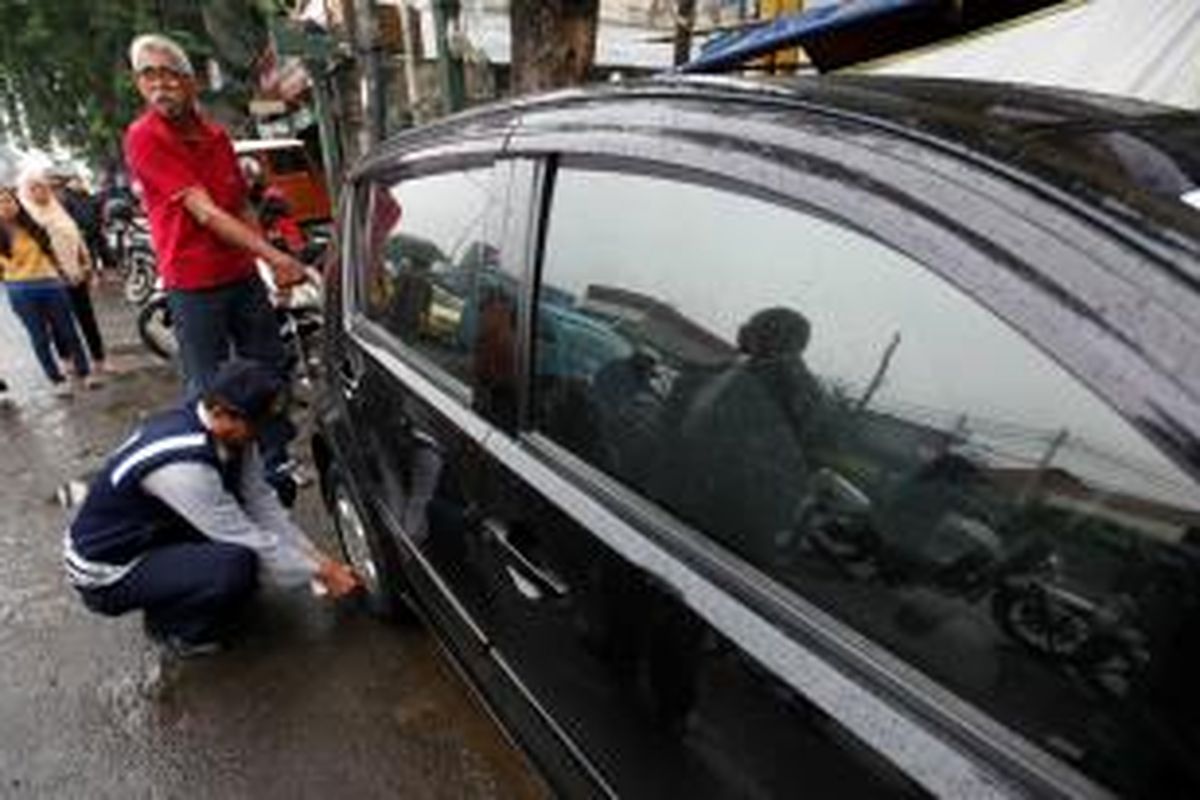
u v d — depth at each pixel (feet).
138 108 77.77
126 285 43.09
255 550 11.07
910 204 4.02
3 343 34.09
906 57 18.15
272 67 57.06
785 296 4.68
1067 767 3.39
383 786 9.21
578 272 6.20
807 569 4.50
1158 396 3.16
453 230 8.05
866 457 4.28
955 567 3.89
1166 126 4.77
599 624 5.60
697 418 5.21
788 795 4.32
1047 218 3.65
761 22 23.40
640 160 5.60
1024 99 5.09
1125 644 3.29
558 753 6.39
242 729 10.15
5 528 16.14
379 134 23.31
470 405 7.38
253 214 16.55
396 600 11.22
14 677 11.42
